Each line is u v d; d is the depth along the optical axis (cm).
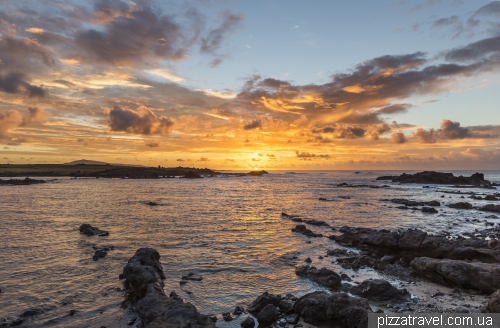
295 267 2352
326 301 1486
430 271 2080
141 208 5591
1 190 9000
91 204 6059
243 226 4012
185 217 4653
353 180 19500
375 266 2364
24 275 2091
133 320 1492
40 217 4431
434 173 15275
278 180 19862
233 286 1970
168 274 2175
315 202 7088
